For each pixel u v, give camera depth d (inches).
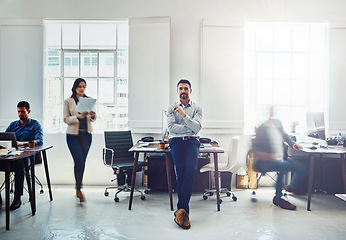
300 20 202.2
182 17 203.8
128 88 202.2
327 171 183.0
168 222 133.7
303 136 206.1
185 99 141.2
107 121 211.8
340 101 202.2
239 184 196.4
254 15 202.7
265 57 211.9
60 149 203.9
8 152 130.3
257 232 122.8
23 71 202.8
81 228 126.0
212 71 201.0
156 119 201.0
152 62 200.5
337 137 195.0
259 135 161.6
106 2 203.6
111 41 210.8
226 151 204.5
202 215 143.0
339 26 200.5
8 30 202.4
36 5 204.5
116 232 122.1
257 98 212.7
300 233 122.2
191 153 132.0
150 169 183.0
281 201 156.7
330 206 158.9
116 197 164.9
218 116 201.6
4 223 130.8
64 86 210.5
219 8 203.3
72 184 204.1
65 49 210.4
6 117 202.7
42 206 155.3
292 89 211.9
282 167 158.6
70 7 203.8
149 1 204.1
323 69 210.4
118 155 184.9
